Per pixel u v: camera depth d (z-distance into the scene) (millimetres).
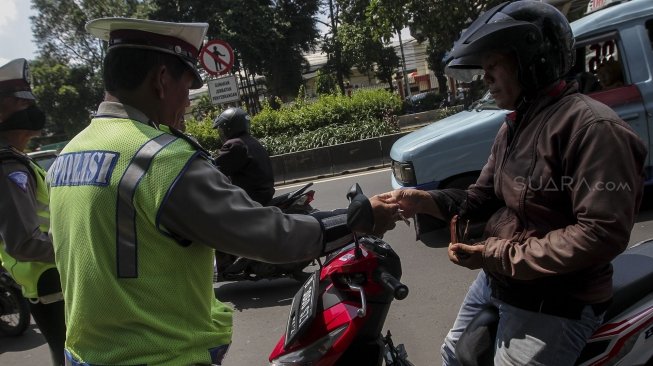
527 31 1543
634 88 4727
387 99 12672
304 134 12031
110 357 1370
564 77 1639
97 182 1334
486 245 1641
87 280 1359
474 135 4879
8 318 4633
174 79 1473
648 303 1921
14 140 2531
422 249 5121
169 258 1362
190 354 1433
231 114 4680
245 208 1390
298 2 32281
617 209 1393
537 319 1679
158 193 1297
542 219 1596
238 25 28141
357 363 1965
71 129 37875
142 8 29000
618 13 4812
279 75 31516
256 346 3752
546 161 1541
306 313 1879
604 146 1411
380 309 1925
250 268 4645
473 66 1911
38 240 2283
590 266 1500
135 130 1384
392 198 1986
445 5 10062
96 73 37844
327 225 1540
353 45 33531
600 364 1846
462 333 2029
